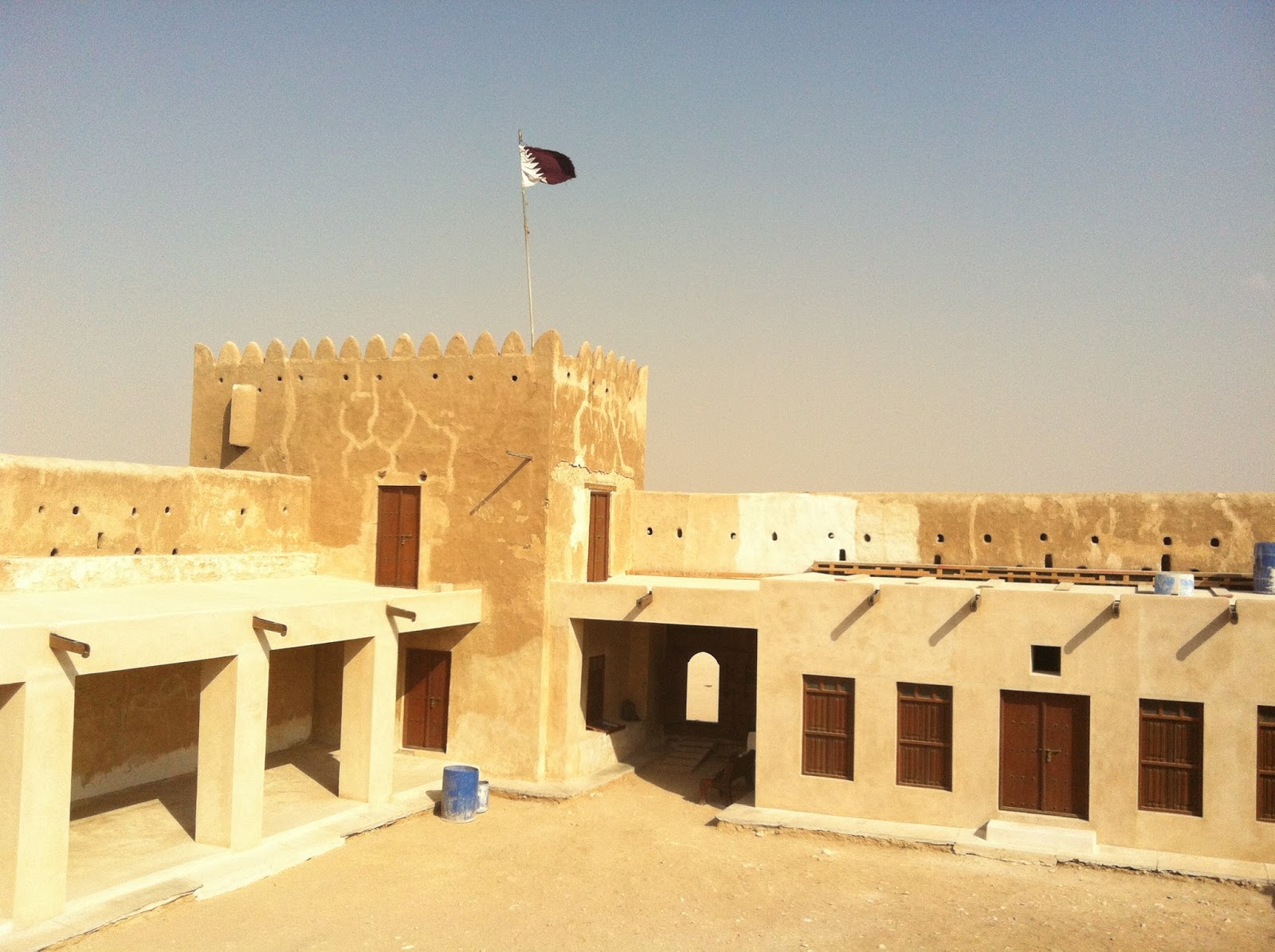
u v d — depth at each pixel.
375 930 11.77
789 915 12.48
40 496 14.98
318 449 20.36
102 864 12.88
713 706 37.00
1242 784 14.16
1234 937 11.74
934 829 15.36
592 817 16.88
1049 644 15.12
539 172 20.06
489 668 18.81
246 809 13.75
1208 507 19.12
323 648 20.50
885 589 16.02
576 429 19.70
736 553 22.33
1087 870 14.00
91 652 11.53
